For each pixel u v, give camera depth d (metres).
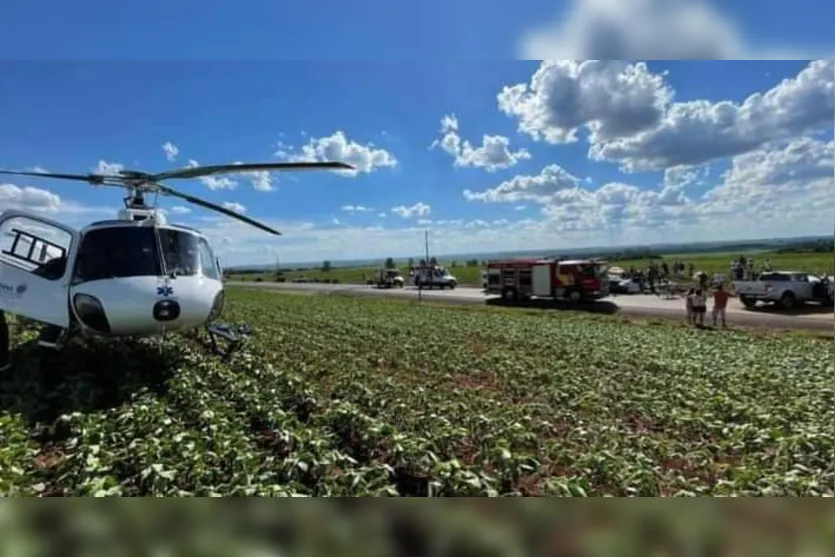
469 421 7.81
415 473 6.11
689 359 14.98
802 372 13.10
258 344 15.98
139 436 6.59
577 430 7.66
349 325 22.69
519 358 14.65
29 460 6.11
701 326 24.72
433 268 62.91
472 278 79.81
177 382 9.02
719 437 8.03
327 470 5.53
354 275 112.50
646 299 39.94
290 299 45.31
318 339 17.72
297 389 9.11
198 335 15.52
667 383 11.52
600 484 5.89
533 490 5.80
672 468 6.68
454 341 18.48
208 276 10.98
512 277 40.91
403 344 17.05
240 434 6.29
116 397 9.06
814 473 6.06
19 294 9.88
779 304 31.14
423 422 7.57
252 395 8.42
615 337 20.27
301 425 7.04
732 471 6.01
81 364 10.92
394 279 67.19
